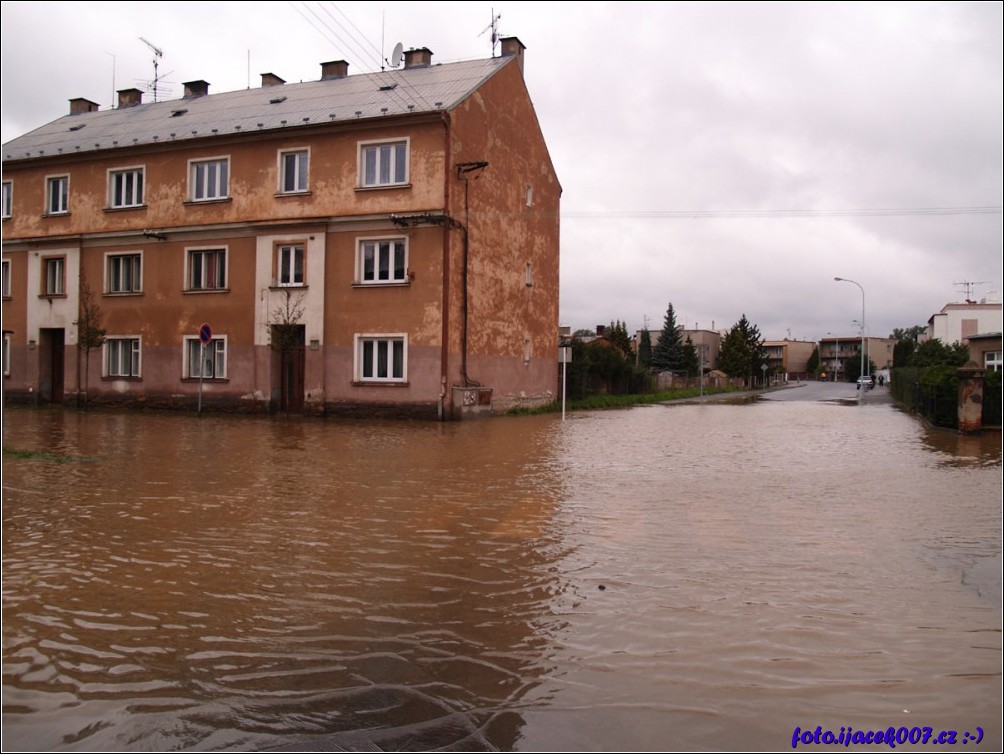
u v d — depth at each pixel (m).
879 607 5.40
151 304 26.75
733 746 3.49
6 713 3.77
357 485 10.59
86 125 31.64
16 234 28.91
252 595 5.61
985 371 20.20
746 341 80.69
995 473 12.25
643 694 4.00
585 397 37.41
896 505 9.30
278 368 25.44
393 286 23.53
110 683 4.11
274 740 3.53
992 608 5.38
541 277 30.75
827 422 24.70
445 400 23.11
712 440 18.06
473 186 24.78
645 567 6.41
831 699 3.97
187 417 23.94
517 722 3.69
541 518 8.41
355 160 23.92
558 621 5.08
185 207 26.16
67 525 7.82
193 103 31.14
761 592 5.72
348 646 4.64
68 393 27.95
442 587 5.82
